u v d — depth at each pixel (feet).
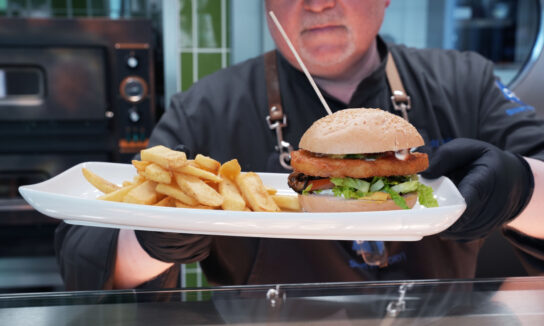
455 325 2.00
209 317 2.04
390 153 3.12
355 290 2.27
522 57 7.54
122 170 3.64
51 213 2.77
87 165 3.51
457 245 4.63
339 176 3.05
